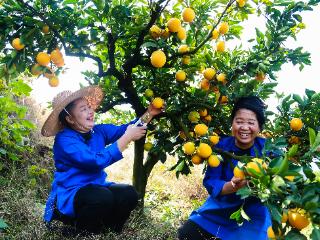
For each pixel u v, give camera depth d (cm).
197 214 155
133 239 150
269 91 152
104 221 154
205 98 159
